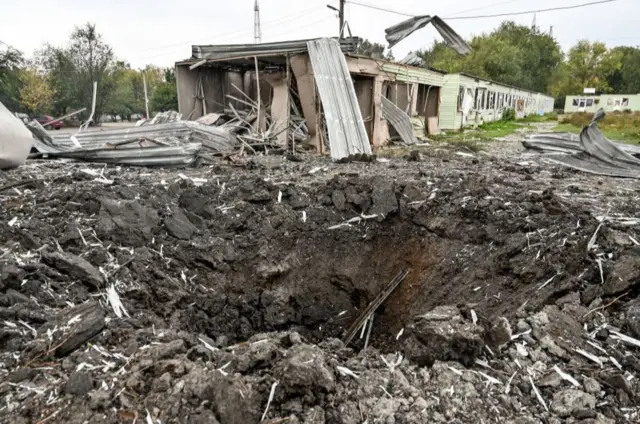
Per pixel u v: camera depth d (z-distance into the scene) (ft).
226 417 6.77
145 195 17.60
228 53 39.96
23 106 87.40
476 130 69.00
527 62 171.22
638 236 13.85
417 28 56.85
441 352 8.33
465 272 14.98
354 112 32.83
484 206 16.51
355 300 17.46
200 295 14.28
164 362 7.92
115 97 101.19
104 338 9.11
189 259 15.11
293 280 16.89
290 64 35.27
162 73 135.95
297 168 26.81
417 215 17.62
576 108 155.63
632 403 7.48
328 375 7.52
